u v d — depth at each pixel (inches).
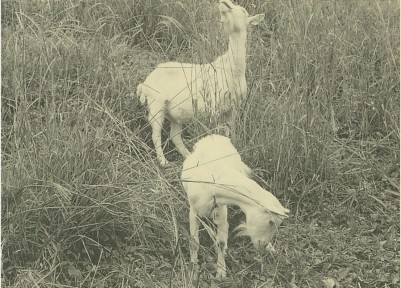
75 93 313.6
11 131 289.9
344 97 331.9
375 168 311.9
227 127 295.6
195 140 306.3
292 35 345.4
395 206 304.0
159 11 359.9
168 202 275.3
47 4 346.3
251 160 299.0
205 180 263.1
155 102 300.5
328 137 312.7
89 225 267.3
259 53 344.2
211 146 272.2
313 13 348.2
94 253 271.6
